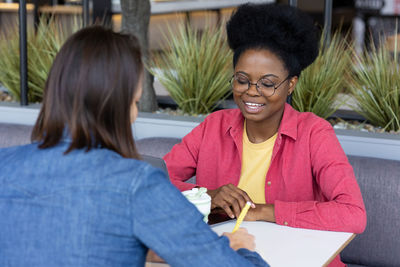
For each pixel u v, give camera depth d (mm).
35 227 746
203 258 747
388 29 3941
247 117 1411
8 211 764
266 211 1315
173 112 2891
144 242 735
